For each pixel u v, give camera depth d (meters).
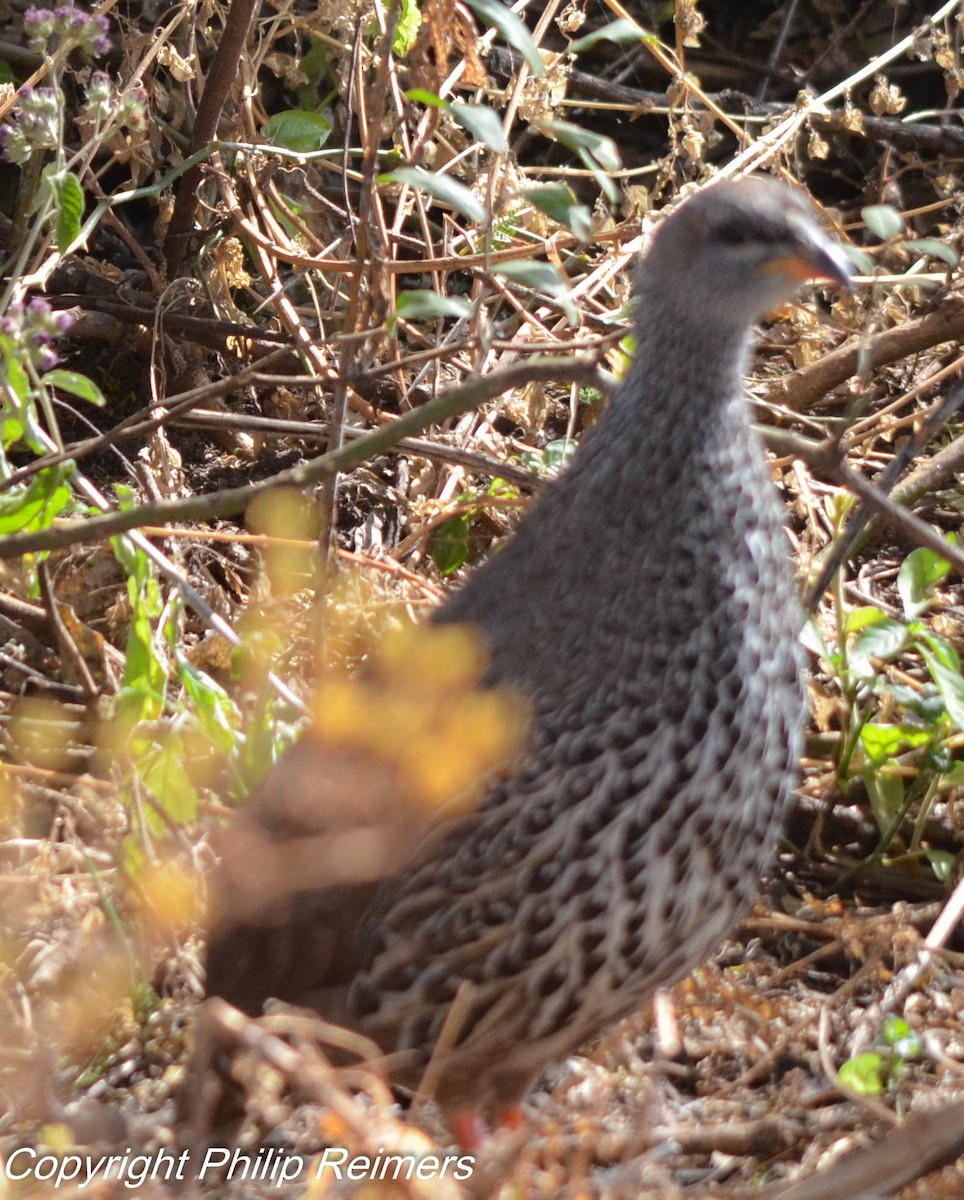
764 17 13.83
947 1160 5.80
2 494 8.29
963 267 10.52
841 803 8.93
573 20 10.61
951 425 11.09
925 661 9.05
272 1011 6.71
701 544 6.35
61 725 8.81
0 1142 6.72
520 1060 6.73
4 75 11.16
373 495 10.40
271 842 6.64
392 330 8.47
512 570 6.65
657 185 11.20
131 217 12.20
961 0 11.39
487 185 9.60
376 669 6.89
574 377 6.87
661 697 6.25
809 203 7.73
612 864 6.28
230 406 10.89
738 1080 7.35
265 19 10.78
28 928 7.84
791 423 10.80
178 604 9.21
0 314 9.02
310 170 11.48
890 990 7.62
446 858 6.38
